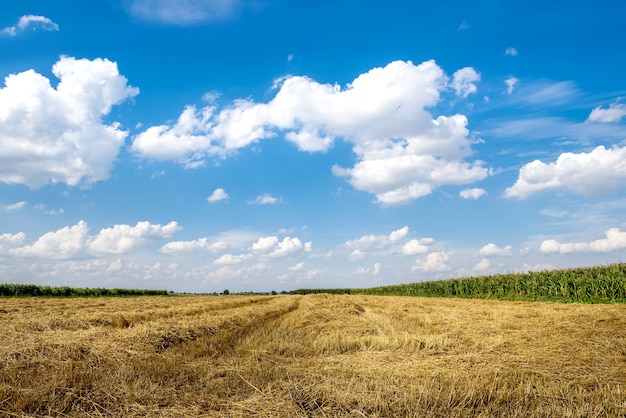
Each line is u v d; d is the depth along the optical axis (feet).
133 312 39.24
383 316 43.01
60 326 29.60
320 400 15.21
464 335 27.99
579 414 13.23
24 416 13.32
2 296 91.91
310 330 32.83
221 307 53.31
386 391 15.65
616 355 20.85
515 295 87.30
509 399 14.82
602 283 69.31
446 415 13.60
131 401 14.84
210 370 18.78
